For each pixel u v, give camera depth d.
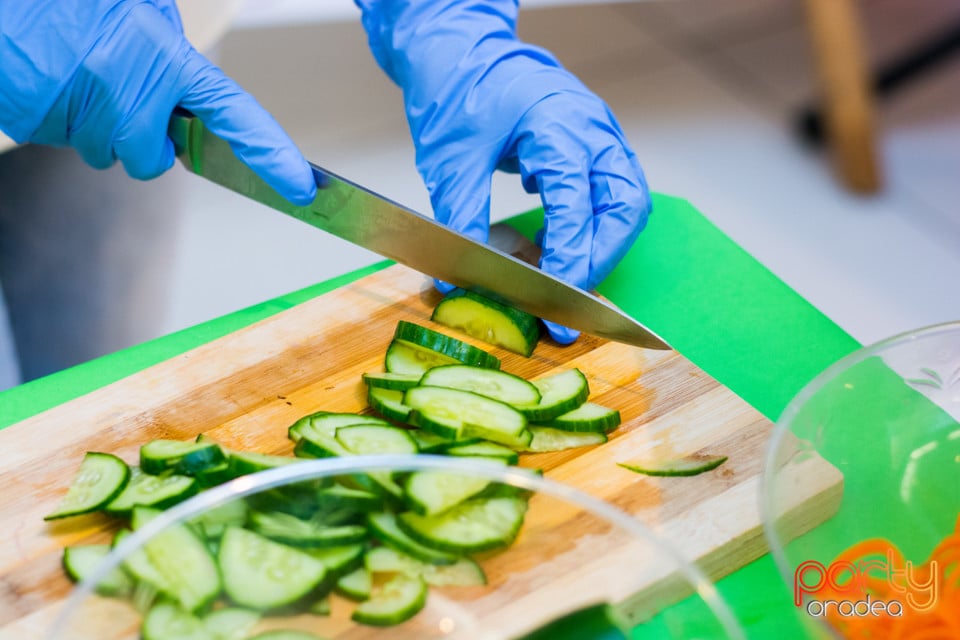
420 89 0.83
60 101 0.76
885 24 1.62
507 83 0.81
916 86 1.54
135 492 0.67
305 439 0.69
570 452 0.70
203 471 0.68
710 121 1.45
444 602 0.61
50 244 0.95
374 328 0.76
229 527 0.61
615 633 0.59
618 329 0.74
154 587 0.59
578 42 1.57
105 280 0.98
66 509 0.67
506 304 0.75
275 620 0.60
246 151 0.76
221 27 0.94
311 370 0.74
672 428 0.71
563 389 0.72
